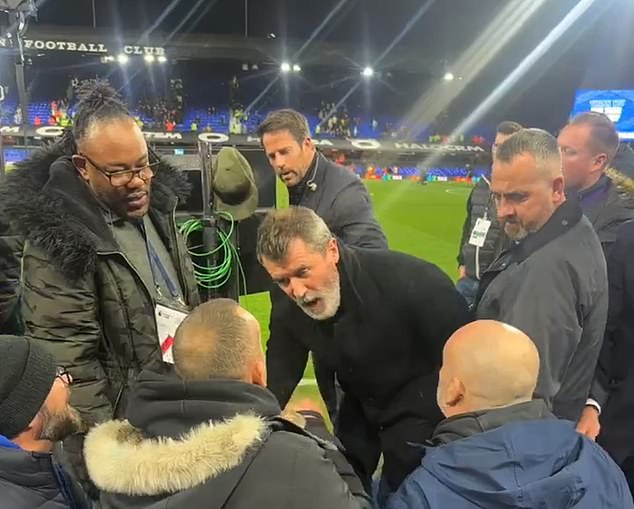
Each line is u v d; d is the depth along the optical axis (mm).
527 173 1664
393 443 2043
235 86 26859
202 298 2602
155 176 2064
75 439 1558
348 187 2914
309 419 2043
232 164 2584
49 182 1744
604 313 1795
